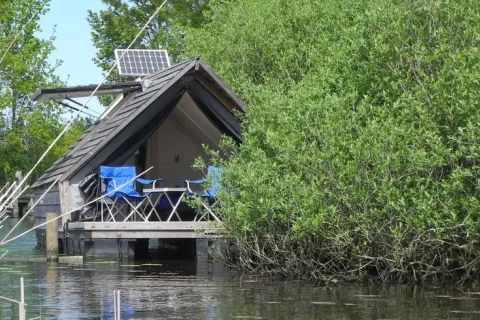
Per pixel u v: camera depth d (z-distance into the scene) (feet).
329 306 47.16
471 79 54.90
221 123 86.02
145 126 85.46
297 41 94.53
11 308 47.19
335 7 88.43
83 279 62.69
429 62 60.90
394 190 55.42
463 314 43.78
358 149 57.31
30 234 131.44
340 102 61.82
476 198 54.90
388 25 63.52
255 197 62.23
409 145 58.75
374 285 57.21
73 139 172.35
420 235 55.52
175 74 82.02
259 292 54.03
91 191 84.23
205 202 75.77
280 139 62.90
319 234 59.77
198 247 79.51
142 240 85.76
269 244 65.62
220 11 124.16
